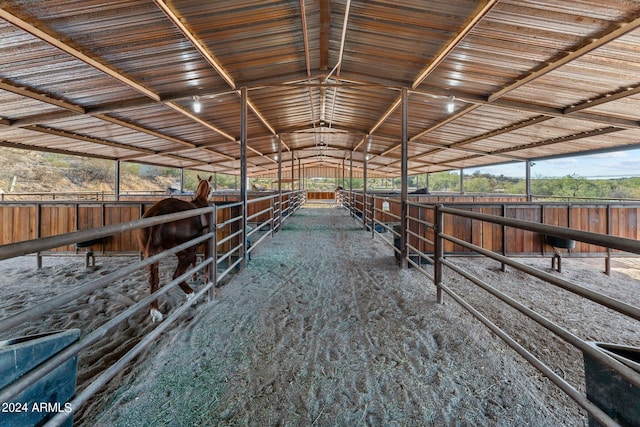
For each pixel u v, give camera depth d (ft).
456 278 12.85
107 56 10.20
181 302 9.50
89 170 91.20
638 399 2.93
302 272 11.78
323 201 71.67
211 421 4.19
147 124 18.69
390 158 40.09
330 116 24.41
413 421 4.18
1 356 2.77
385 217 25.53
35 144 21.08
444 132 22.26
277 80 14.07
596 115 14.20
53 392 3.37
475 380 5.08
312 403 4.53
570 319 9.38
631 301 12.31
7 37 8.25
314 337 6.53
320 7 9.68
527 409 4.41
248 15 9.42
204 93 13.97
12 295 11.10
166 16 8.57
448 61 11.27
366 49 11.85
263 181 104.68
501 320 8.61
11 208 15.02
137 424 4.14
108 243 14.79
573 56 9.48
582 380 5.48
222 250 13.07
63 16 7.91
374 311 7.95
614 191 78.74
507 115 16.43
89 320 8.74
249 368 5.38
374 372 5.27
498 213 14.89
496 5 7.88
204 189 11.60
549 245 15.15
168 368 5.37
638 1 7.13
